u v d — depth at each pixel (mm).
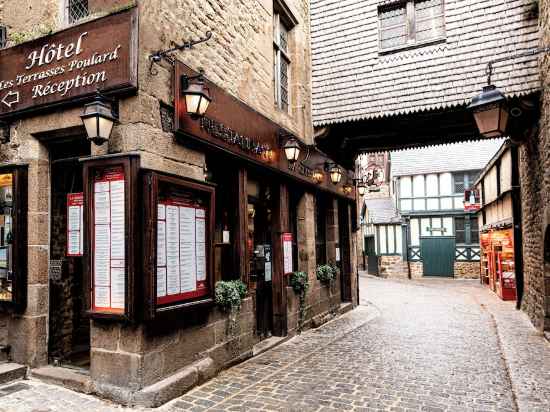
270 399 3910
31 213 4355
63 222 4688
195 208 4410
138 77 3801
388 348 6000
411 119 7801
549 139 5918
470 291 14523
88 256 3863
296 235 7629
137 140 3789
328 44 8156
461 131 8953
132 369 3688
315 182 7801
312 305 7664
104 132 3584
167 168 4129
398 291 14516
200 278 4430
